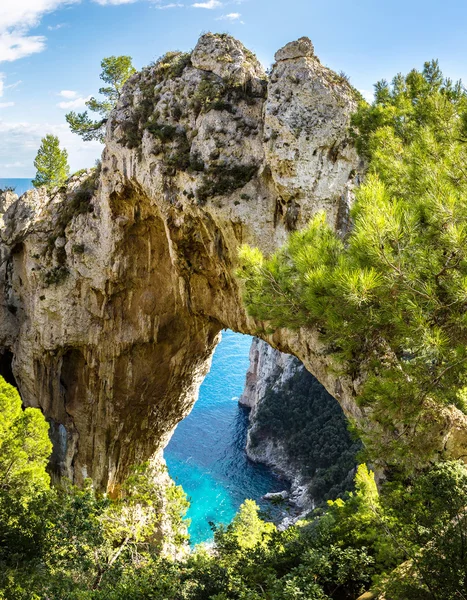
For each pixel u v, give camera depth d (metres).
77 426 34.56
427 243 10.66
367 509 16.11
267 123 21.88
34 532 16.97
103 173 29.11
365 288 9.63
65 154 47.59
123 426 35.03
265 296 12.62
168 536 32.16
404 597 10.91
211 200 23.38
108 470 35.31
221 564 20.14
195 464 74.00
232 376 107.94
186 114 25.41
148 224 29.31
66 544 17.84
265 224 22.70
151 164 25.67
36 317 33.06
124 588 17.03
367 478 17.92
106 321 32.16
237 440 81.12
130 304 31.86
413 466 14.08
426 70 15.79
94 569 19.84
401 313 10.47
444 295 10.52
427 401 13.13
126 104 28.50
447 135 12.89
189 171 24.14
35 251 32.78
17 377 35.78
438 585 10.43
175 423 38.41
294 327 12.85
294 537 20.45
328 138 21.16
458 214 10.09
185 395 36.97
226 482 69.31
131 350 32.75
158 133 25.38
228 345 127.94
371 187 11.30
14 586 14.68
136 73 29.11
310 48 22.36
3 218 34.78
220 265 25.25
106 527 24.38
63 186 34.84
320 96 21.58
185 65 26.81
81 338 32.69
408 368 11.48
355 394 18.88
